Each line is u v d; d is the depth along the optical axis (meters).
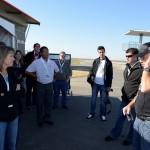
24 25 16.16
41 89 6.75
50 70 6.78
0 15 12.20
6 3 11.01
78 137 6.14
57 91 9.04
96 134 6.39
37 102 6.81
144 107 3.40
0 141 3.72
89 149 5.42
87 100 10.88
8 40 9.60
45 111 7.07
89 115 7.80
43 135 6.21
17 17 14.44
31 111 8.50
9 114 3.71
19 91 3.78
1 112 3.66
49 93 6.88
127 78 5.38
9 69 3.80
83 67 38.66
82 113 8.51
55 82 8.97
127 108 4.16
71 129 6.74
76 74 25.42
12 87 3.72
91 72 7.62
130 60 5.26
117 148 5.51
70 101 10.58
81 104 10.01
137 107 3.49
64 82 9.05
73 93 12.71
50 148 5.42
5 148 3.95
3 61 3.65
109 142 5.85
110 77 7.42
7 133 3.89
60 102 10.17
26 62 8.50
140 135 3.49
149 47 3.24
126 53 5.31
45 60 6.75
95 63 7.52
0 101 3.63
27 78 8.59
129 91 5.35
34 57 8.52
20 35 16.58
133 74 5.25
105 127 6.99
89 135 6.30
